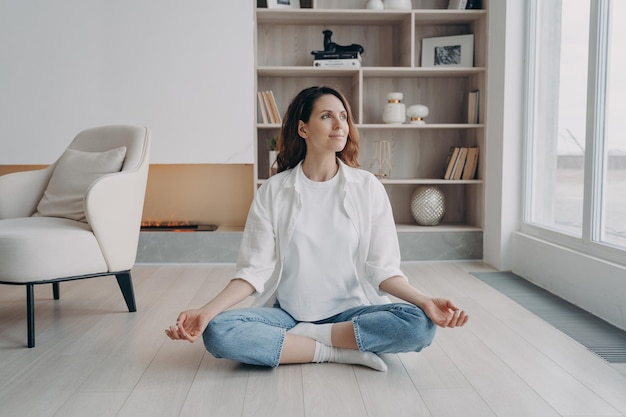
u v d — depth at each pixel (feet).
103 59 12.82
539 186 11.60
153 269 12.83
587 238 9.50
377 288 6.64
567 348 7.39
